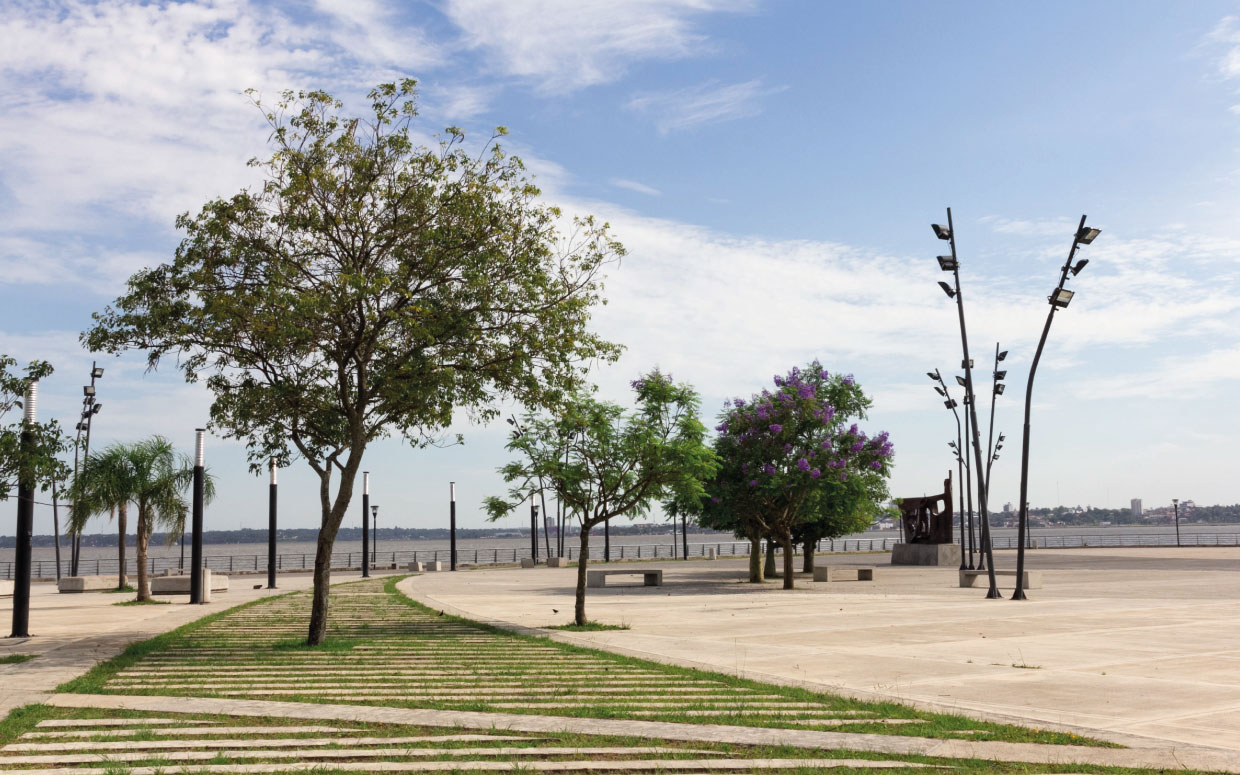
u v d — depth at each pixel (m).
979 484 30.12
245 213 16.89
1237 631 18.77
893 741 8.85
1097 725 9.69
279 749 8.49
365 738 8.95
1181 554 63.75
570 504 21.34
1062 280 27.70
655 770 7.82
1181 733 9.28
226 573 55.34
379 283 16.02
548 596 31.77
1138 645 16.61
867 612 24.03
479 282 16.91
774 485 33.62
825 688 11.94
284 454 18.55
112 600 32.00
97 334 16.83
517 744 8.72
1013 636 18.14
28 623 20.61
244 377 17.81
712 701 11.05
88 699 11.10
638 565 60.38
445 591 34.78
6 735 9.03
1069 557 61.28
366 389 17.73
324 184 16.56
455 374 17.36
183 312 16.53
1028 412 28.66
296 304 15.97
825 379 36.59
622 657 15.13
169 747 8.55
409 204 17.08
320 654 15.54
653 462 21.45
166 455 31.05
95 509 30.19
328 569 17.14
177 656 15.32
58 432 17.11
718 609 25.61
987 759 8.17
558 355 18.00
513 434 21.73
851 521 38.06
